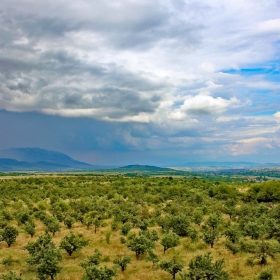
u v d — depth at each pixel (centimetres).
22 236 6312
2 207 9269
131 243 4984
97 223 6781
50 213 8969
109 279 3716
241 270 4275
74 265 4509
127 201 10950
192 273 3684
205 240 5538
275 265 4503
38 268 3847
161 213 8869
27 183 17038
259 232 5828
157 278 4056
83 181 18625
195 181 18050
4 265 4406
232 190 13175
